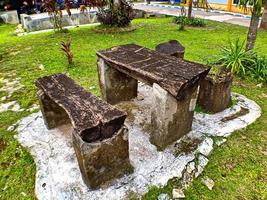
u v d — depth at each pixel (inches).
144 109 132.8
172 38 296.8
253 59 186.4
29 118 132.4
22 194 95.0
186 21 374.0
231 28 352.5
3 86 176.7
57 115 118.2
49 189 88.2
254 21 184.5
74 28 366.9
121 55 119.0
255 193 90.7
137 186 88.4
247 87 168.2
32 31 370.3
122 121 83.7
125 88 136.9
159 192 88.0
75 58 228.1
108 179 89.1
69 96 96.3
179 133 107.3
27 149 109.5
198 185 93.9
